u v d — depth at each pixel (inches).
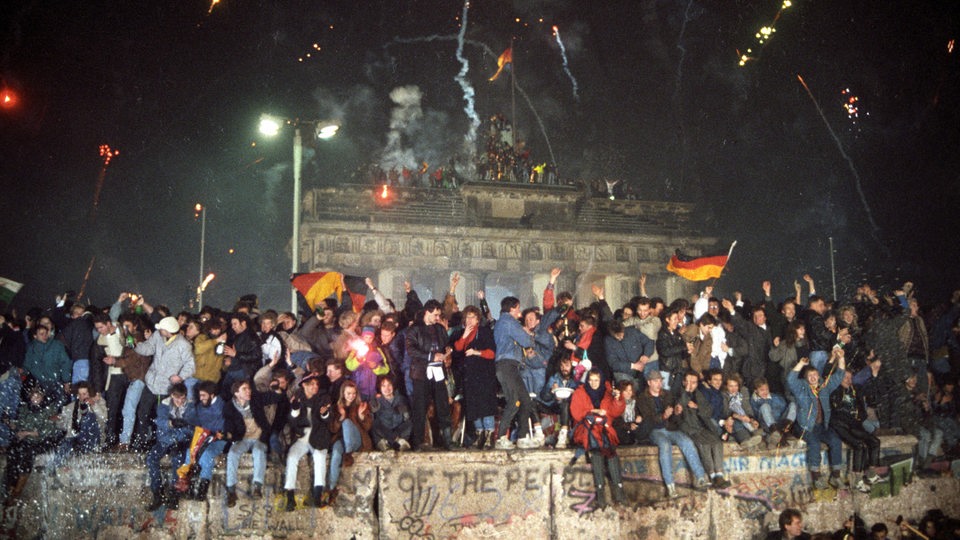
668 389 628.1
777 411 635.5
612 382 624.4
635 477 597.6
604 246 2148.1
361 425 573.0
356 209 2065.7
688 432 602.2
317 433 546.0
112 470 556.4
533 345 613.3
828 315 673.0
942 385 671.1
